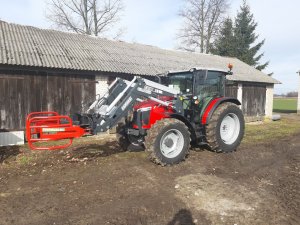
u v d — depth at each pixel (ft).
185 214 12.61
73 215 12.44
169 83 24.52
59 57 31.86
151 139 18.85
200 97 22.75
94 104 21.22
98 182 16.44
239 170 19.01
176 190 15.21
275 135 33.37
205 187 15.58
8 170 18.99
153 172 18.19
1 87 28.02
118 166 19.51
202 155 22.38
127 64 36.70
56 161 21.04
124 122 23.38
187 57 50.29
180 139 19.95
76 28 85.51
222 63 53.83
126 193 14.82
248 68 56.80
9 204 13.56
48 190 15.26
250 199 14.19
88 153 23.43
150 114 20.44
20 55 29.07
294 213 12.80
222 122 23.29
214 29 103.40
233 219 12.19
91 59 34.37
